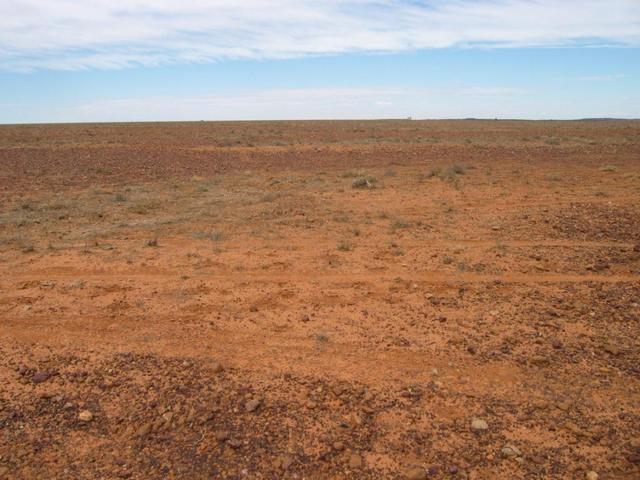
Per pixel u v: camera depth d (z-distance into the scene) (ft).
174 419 14.51
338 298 22.24
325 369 16.74
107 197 49.26
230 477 12.45
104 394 15.74
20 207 44.57
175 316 20.75
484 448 13.17
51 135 134.10
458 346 17.94
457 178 55.57
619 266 24.95
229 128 162.71
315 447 13.33
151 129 157.79
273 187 54.08
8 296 23.00
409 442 13.44
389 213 38.75
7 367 17.34
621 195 42.06
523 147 94.48
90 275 25.62
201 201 46.37
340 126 173.37
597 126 166.20
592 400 14.90
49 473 12.74
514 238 30.37
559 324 19.26
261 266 26.45
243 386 15.88
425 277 24.40
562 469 12.43
